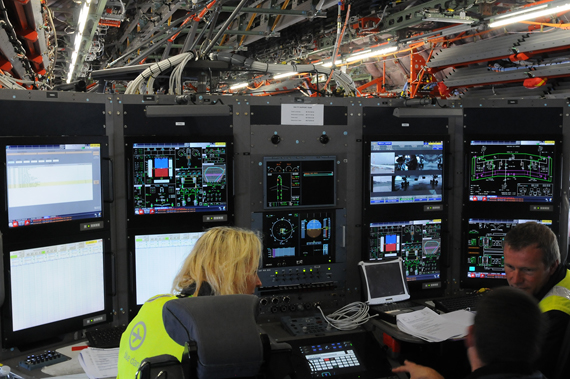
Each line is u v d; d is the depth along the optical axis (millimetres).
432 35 5508
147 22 6520
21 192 2475
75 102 2682
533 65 5469
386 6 5273
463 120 3330
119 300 2916
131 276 2895
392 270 3186
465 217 3383
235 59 3273
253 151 3092
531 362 1228
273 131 3109
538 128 3311
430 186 3328
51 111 2602
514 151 3293
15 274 2484
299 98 3127
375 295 3104
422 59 6961
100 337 2721
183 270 1683
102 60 9711
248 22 6973
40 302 2582
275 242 3145
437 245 3375
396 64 8086
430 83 6453
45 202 2562
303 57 7781
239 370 1064
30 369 2449
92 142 2713
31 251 2527
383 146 3227
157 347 1458
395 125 3270
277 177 3113
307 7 5414
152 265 2951
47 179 2559
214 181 3004
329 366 2625
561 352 1877
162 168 2900
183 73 3238
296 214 3160
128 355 1521
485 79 6102
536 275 2074
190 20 5230
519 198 3316
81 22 5016
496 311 1258
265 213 3125
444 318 2867
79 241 2709
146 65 3150
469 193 3359
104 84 3273
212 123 3000
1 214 2416
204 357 1029
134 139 2828
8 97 2473
